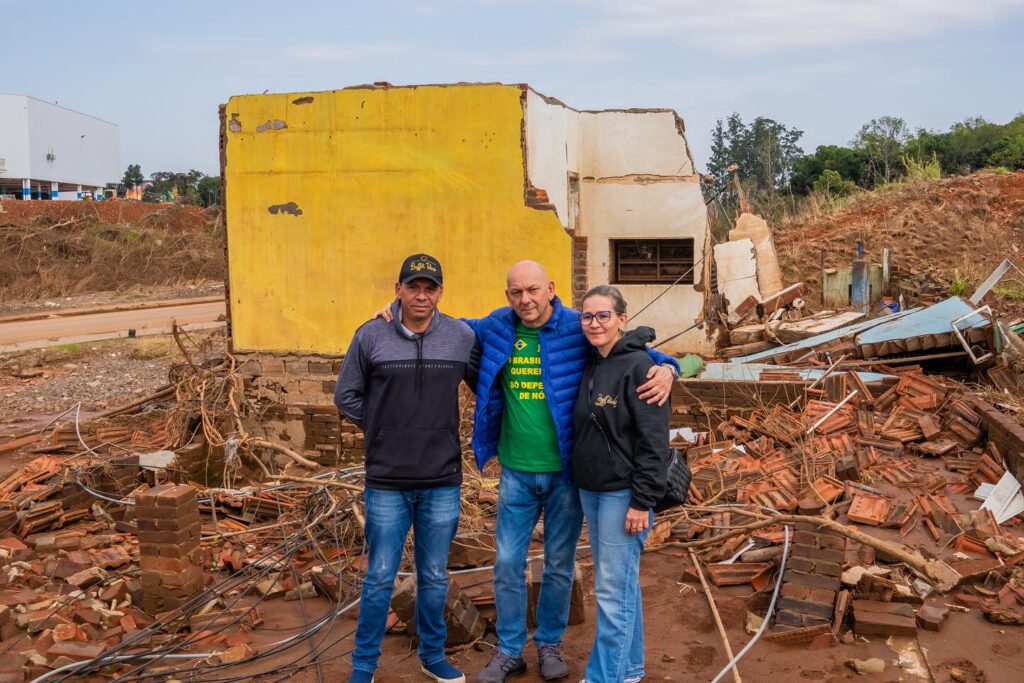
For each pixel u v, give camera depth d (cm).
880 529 678
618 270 1491
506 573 457
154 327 2425
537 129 1070
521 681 464
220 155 1076
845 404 988
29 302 3070
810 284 1959
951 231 2098
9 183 5831
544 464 448
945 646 490
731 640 505
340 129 1039
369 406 450
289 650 505
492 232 1017
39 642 500
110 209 4384
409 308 440
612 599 422
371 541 447
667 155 1421
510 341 450
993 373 1080
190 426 1024
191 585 553
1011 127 3997
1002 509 693
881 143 3919
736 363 1215
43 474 879
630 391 416
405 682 466
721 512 687
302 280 1070
